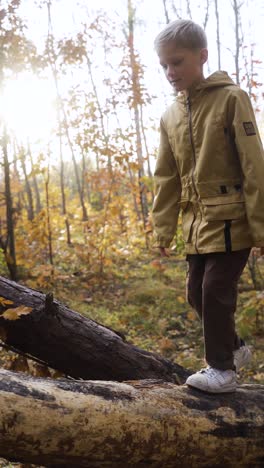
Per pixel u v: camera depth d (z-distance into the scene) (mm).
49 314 3439
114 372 3545
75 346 3496
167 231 3309
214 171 2932
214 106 2914
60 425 2463
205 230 2949
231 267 2920
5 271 8750
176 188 3316
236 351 3135
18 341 3547
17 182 12461
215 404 2906
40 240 9359
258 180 2779
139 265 10070
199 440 2795
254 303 6344
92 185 10320
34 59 8516
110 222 9867
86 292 8367
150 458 2715
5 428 2363
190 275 3176
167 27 2936
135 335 6598
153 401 2764
